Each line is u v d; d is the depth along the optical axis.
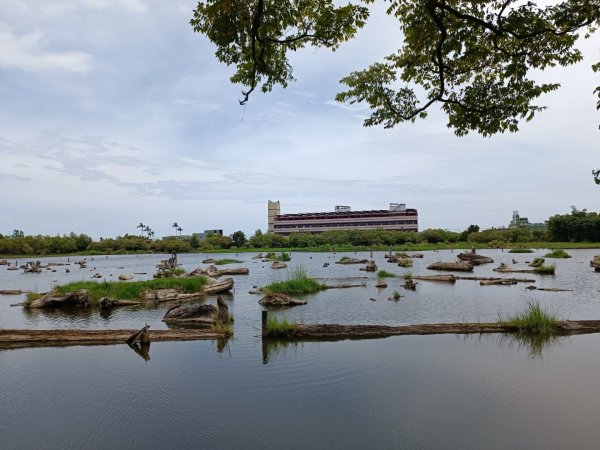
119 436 8.93
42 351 15.75
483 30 9.62
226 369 13.32
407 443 8.50
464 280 41.12
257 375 12.69
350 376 12.50
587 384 11.63
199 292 31.80
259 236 182.75
